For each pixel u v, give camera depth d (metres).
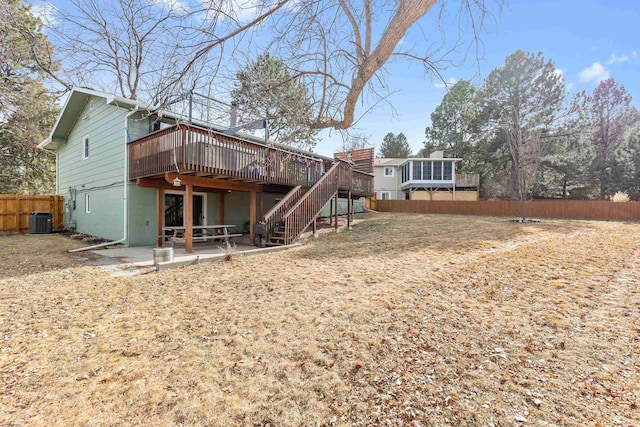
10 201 13.19
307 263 6.85
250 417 2.22
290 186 11.59
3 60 12.52
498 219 16.06
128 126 9.95
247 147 9.28
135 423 2.19
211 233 12.06
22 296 4.88
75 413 2.29
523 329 3.42
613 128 30.03
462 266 6.01
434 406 2.27
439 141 36.09
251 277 5.80
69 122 13.48
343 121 3.18
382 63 2.70
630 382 2.44
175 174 8.19
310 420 2.18
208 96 3.26
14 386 2.63
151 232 10.59
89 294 4.98
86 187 12.62
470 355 2.94
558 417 2.10
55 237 11.64
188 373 2.79
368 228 12.84
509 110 23.66
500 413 2.17
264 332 3.54
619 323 3.45
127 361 3.00
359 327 3.58
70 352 3.19
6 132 16.02
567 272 5.45
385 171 31.38
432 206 22.39
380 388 2.51
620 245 7.90
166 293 5.00
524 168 15.02
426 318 3.76
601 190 27.48
